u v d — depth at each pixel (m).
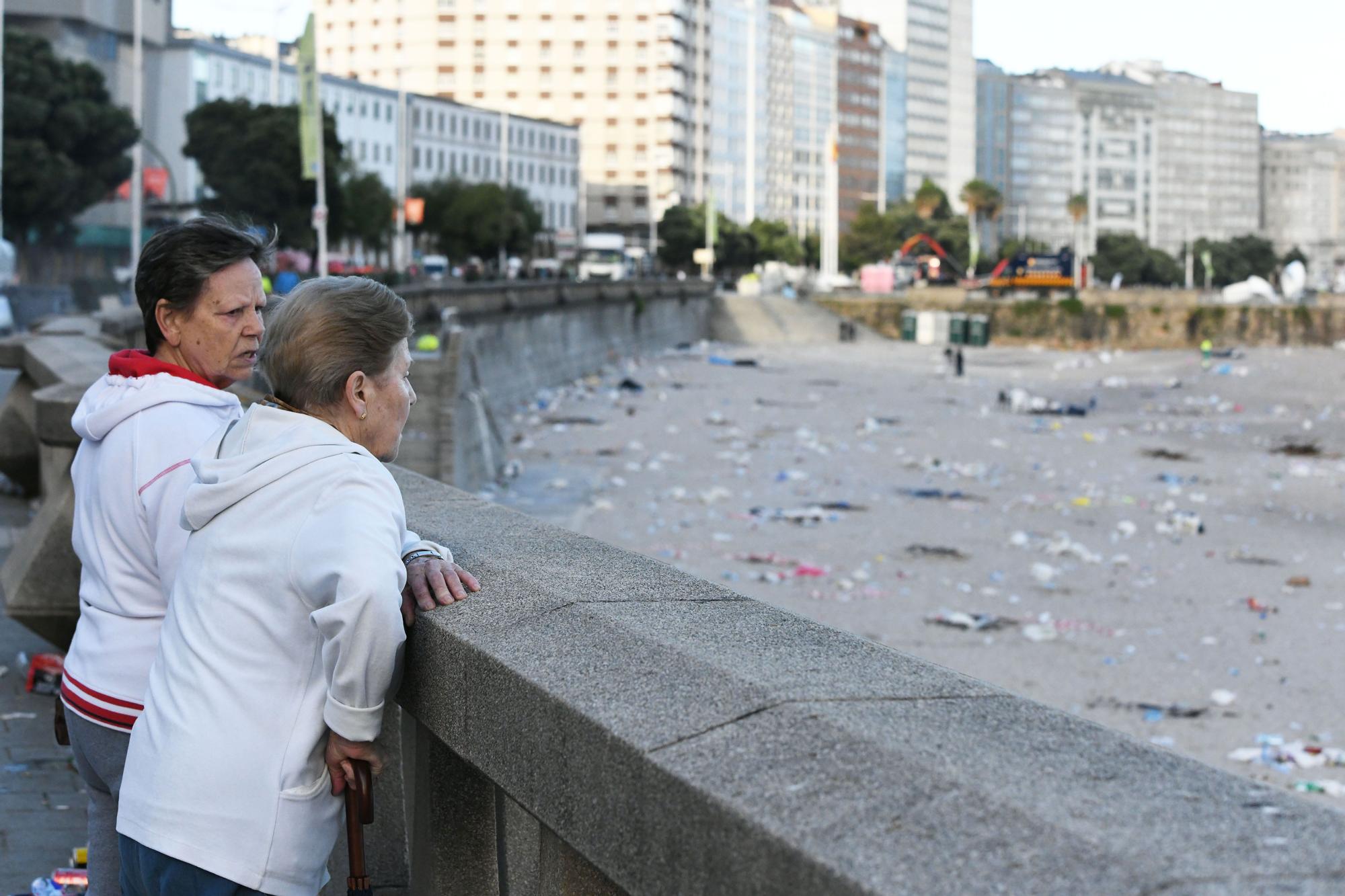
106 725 3.03
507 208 104.69
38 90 67.94
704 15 180.25
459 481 30.80
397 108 131.38
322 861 2.52
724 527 32.78
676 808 1.75
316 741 2.45
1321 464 48.38
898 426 57.50
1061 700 19.72
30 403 12.23
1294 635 23.77
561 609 2.51
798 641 2.29
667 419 57.69
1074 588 27.19
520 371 61.66
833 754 1.74
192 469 2.96
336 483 2.47
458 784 2.80
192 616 2.49
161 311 3.31
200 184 98.81
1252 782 1.64
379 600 2.31
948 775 1.64
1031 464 46.69
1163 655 22.22
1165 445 53.28
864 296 130.12
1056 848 1.44
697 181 181.25
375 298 2.73
